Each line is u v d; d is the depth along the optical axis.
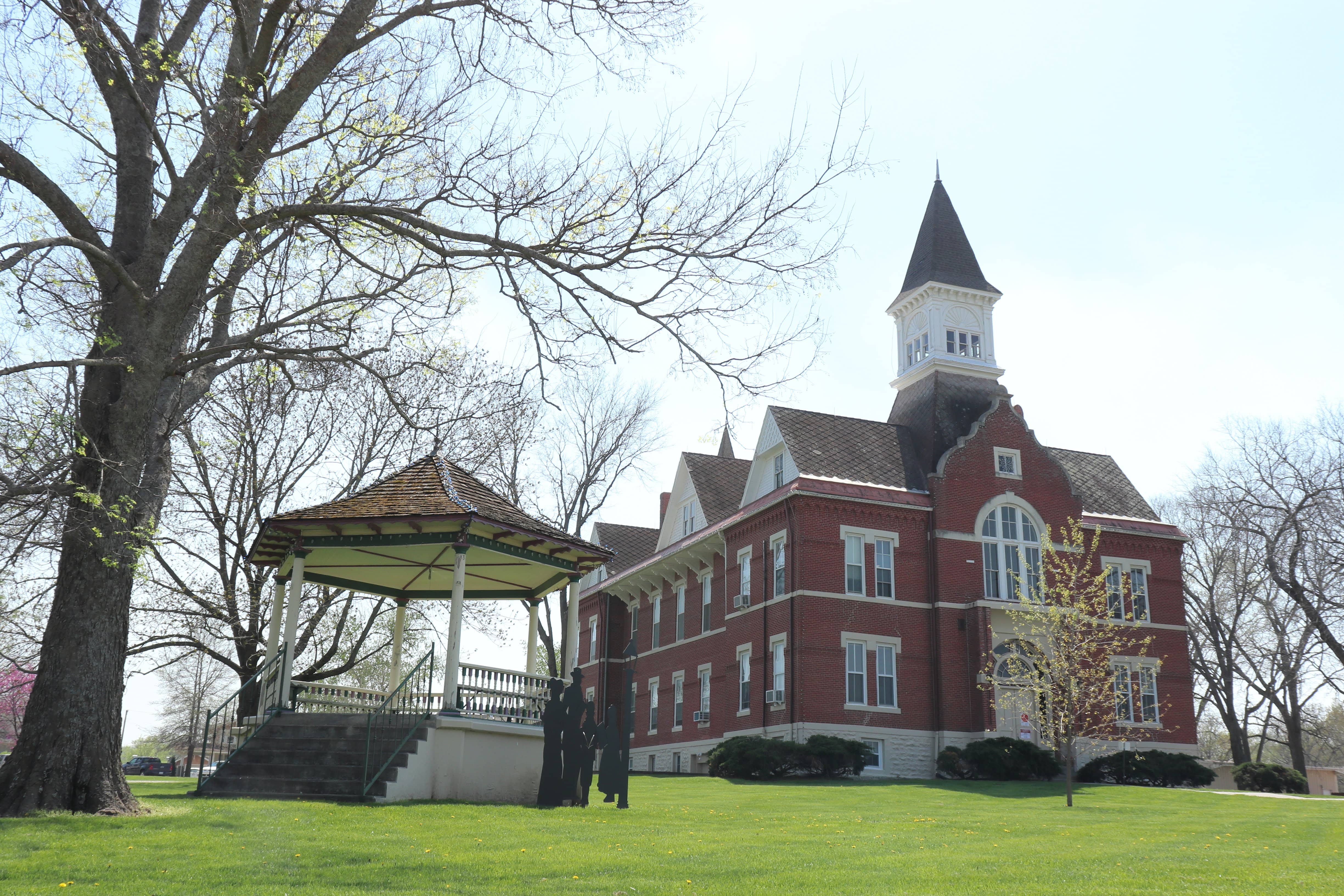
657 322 15.81
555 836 14.54
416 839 13.84
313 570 23.97
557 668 55.69
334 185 16.31
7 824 13.47
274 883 10.66
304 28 16.39
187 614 28.73
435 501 20.64
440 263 16.39
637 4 16.78
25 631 24.06
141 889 10.27
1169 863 13.41
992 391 42.50
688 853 13.28
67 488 13.65
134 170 16.69
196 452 26.83
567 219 16.05
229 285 16.66
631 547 55.19
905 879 11.47
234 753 19.44
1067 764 24.58
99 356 15.94
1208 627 54.81
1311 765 84.25
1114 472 45.44
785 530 37.47
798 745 32.19
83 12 13.96
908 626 36.91
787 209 15.50
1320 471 43.75
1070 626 31.16
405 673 36.66
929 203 46.03
